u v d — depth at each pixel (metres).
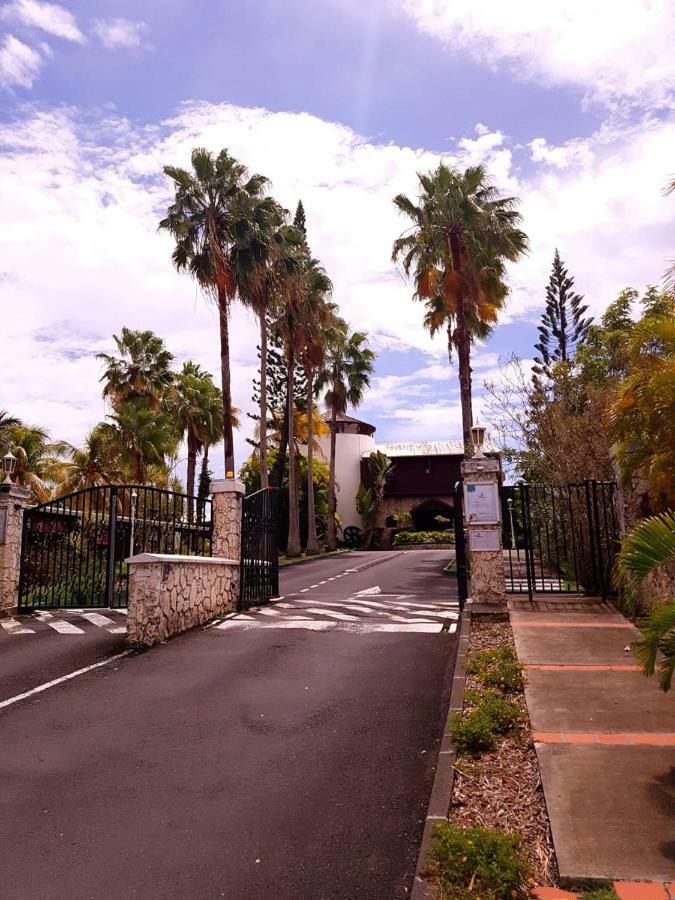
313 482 46.22
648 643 4.43
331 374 44.47
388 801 4.33
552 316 38.09
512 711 5.50
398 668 7.43
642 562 4.77
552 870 3.42
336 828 4.01
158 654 8.42
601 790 4.14
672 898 3.08
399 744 5.26
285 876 3.52
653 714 5.43
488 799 4.23
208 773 4.84
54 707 6.45
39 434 27.08
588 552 12.14
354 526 50.19
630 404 7.62
